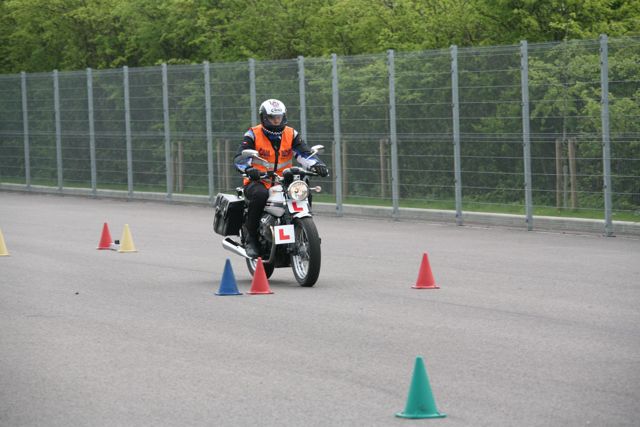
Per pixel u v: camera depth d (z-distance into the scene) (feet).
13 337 84.33
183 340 82.07
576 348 76.89
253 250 112.47
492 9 189.78
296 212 108.17
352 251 138.10
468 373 69.46
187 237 157.38
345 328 85.81
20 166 259.39
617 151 146.51
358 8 215.10
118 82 228.84
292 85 191.42
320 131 188.44
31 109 254.06
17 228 173.78
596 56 147.33
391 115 175.94
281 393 65.31
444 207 170.30
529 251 134.41
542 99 154.61
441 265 123.03
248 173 110.32
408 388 66.08
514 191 160.04
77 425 59.52
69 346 80.53
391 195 177.78
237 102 201.05
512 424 57.77
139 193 225.76
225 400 63.98
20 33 290.97
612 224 148.05
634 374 68.64
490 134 162.30
